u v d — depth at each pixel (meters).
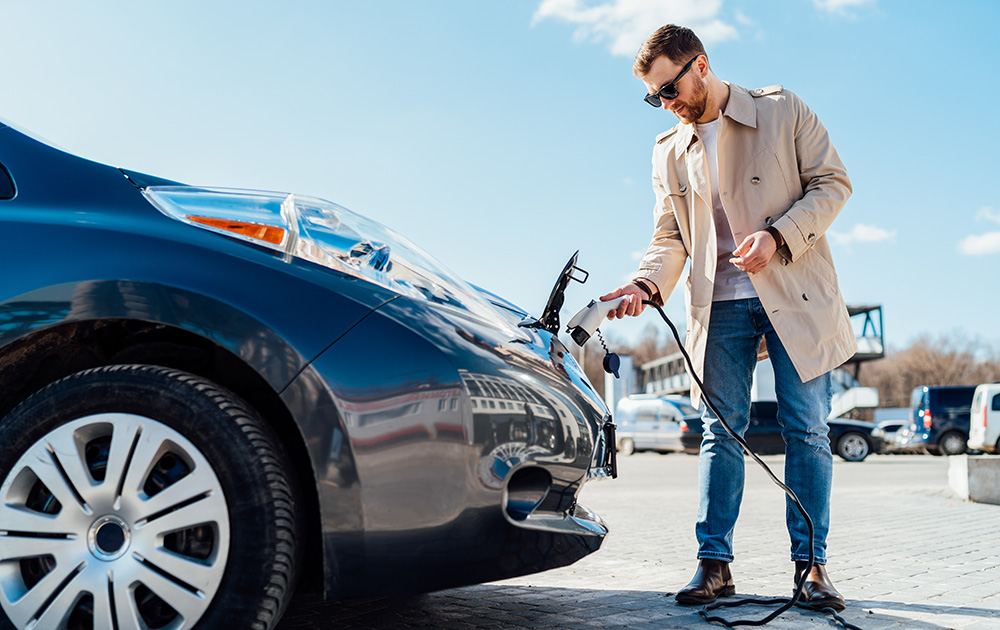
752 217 2.85
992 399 17.11
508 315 2.51
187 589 1.83
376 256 2.15
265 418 2.06
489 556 1.94
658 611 2.73
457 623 2.52
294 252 2.03
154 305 1.89
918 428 22.06
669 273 3.10
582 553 2.14
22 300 1.92
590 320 2.66
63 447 1.89
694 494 8.95
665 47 2.79
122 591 1.83
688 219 3.06
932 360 78.12
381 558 1.88
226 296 1.90
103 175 2.12
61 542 1.86
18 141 2.14
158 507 1.85
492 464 1.93
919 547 4.44
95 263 1.93
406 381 1.89
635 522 5.89
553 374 2.17
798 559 2.79
